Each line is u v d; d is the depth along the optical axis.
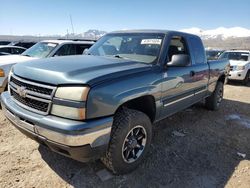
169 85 3.59
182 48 4.23
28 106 2.70
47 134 2.43
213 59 6.09
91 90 2.40
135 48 3.78
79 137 2.33
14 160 3.27
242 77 10.84
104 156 2.77
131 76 2.89
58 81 2.45
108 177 2.99
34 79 2.64
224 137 4.46
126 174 3.08
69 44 7.25
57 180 2.89
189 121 5.29
